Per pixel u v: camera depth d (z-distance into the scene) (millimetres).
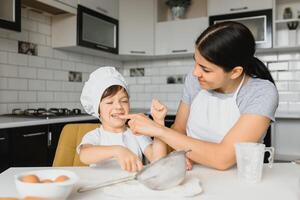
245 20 3092
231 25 1004
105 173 951
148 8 3488
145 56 3590
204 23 3264
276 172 973
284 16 3072
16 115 2334
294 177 914
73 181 661
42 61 2785
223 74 1009
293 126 3010
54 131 2170
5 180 870
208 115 1210
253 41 1045
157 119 1020
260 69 1180
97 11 2996
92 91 1165
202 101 1239
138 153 1204
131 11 3422
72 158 1266
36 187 608
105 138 1208
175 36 3396
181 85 3670
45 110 2594
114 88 1162
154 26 3500
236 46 969
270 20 2965
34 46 2703
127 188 762
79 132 1312
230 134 980
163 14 3691
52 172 731
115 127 1224
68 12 2686
